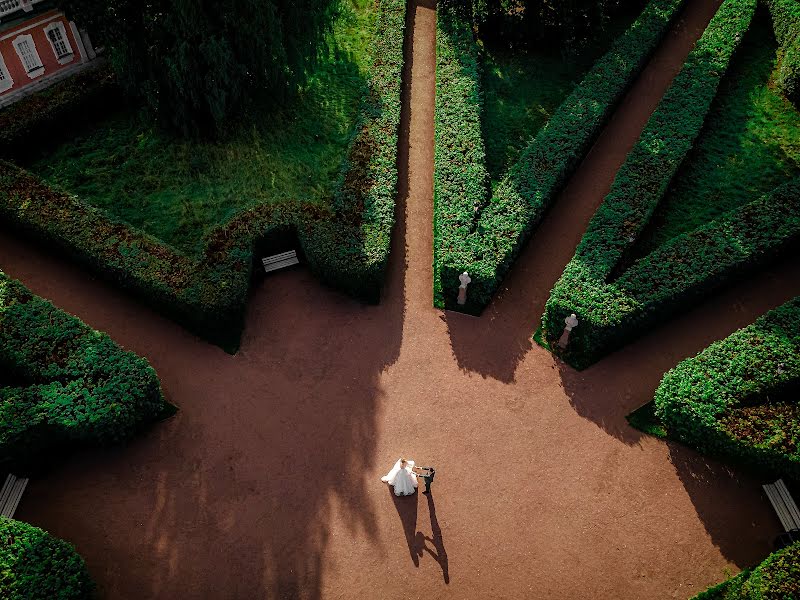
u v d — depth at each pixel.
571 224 22.09
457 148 22.77
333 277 19.75
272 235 20.31
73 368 16.58
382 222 20.47
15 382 17.41
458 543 15.77
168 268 19.03
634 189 21.42
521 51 28.20
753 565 15.42
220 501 16.22
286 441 17.28
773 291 20.47
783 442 15.54
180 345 19.08
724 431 15.80
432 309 20.11
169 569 15.17
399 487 16.11
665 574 15.38
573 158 22.67
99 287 20.25
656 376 18.67
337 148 23.92
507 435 17.55
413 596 15.02
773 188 23.00
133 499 16.19
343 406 17.98
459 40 27.14
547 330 19.48
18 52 23.78
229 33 21.44
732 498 16.52
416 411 17.95
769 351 17.22
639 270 19.14
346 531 15.88
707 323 19.77
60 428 15.71
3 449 15.10
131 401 16.03
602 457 17.19
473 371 18.77
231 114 23.61
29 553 13.56
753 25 29.31
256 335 19.39
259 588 14.99
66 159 23.22
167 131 23.78
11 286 18.33
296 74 24.47
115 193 22.17
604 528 16.05
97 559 15.23
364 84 25.77
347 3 29.70
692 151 23.91
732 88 26.53
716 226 20.39
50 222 19.89
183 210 21.72
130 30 20.55
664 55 28.14
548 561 15.55
